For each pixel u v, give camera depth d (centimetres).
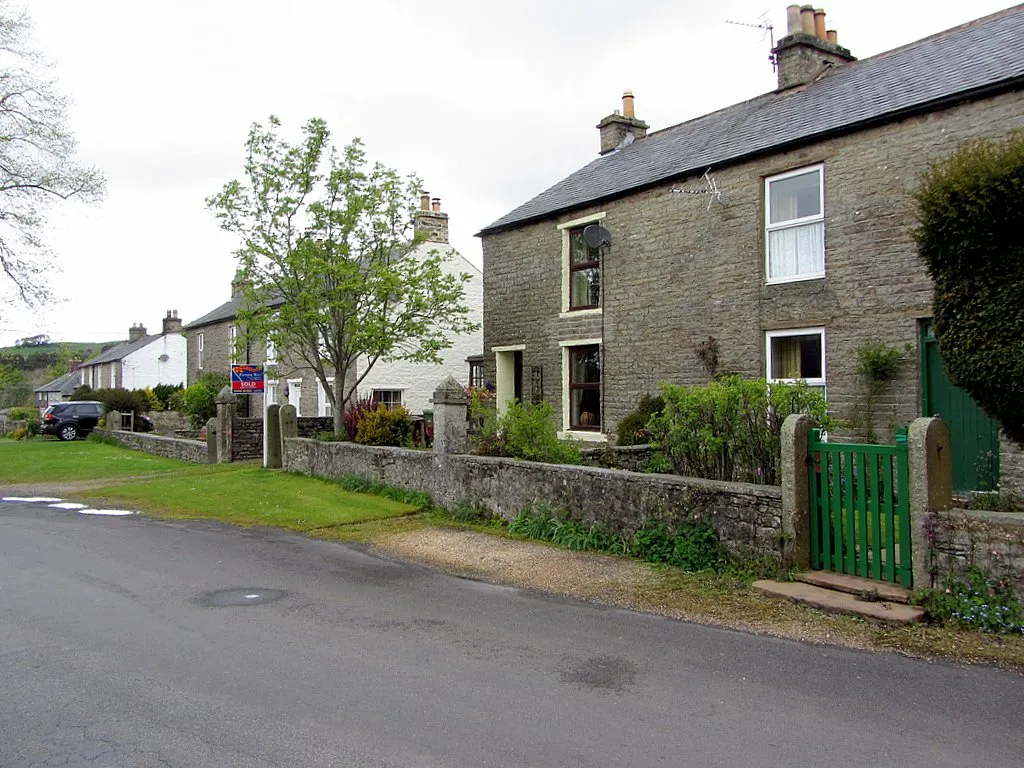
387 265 1725
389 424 1562
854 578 646
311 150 1695
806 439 687
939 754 372
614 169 1694
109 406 3238
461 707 434
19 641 558
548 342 1695
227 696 451
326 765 363
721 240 1325
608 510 866
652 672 489
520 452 1083
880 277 1091
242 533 1023
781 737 392
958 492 998
